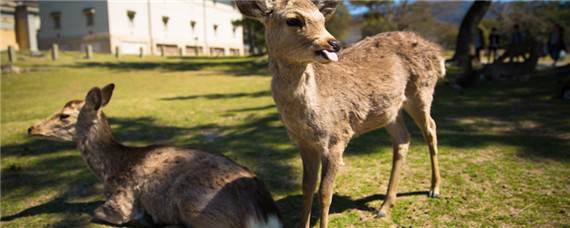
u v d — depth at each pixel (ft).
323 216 9.86
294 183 14.52
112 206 11.23
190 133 22.93
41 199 13.69
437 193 12.44
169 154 11.51
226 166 10.95
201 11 162.30
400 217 11.22
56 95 41.16
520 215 10.73
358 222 11.07
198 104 33.12
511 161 15.23
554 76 43.16
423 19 115.75
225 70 70.69
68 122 11.84
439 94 33.83
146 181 11.04
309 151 10.13
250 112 28.58
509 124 21.71
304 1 8.52
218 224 9.87
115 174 11.59
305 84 9.05
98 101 11.64
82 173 16.40
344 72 10.29
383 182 14.07
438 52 12.30
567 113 23.34
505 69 43.65
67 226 11.48
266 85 45.21
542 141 17.75
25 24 129.90
